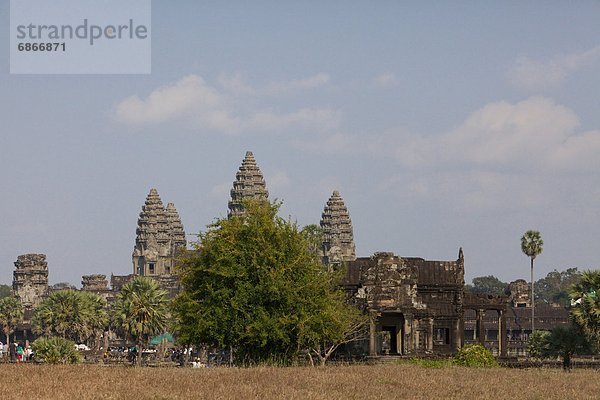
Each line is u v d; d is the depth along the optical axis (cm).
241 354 9106
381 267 12700
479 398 5494
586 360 13338
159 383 5688
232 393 5231
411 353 12638
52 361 12469
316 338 9038
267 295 8950
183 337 9119
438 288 13775
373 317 12431
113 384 5588
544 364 11656
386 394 5566
